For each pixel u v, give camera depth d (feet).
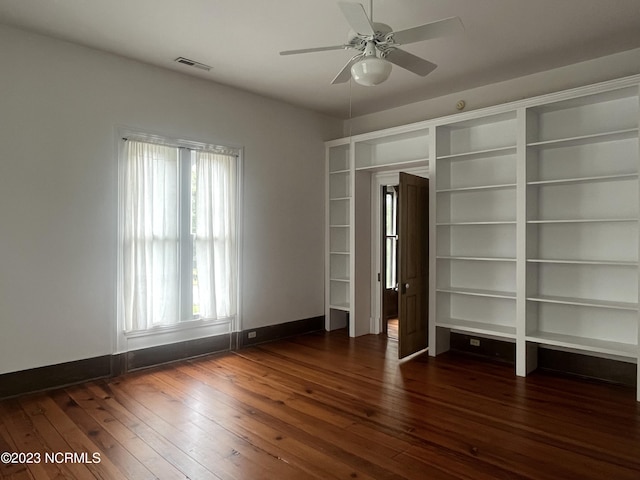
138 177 13.62
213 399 11.45
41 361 11.91
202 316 15.34
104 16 10.75
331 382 12.80
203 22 11.05
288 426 9.85
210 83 15.47
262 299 17.31
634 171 12.46
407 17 10.73
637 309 11.43
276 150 17.70
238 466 8.16
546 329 14.10
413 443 9.06
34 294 11.77
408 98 17.29
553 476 7.84
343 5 7.53
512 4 10.13
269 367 14.25
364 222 18.88
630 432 9.55
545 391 12.05
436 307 15.61
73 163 12.39
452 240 16.39
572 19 10.87
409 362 14.85
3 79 11.21
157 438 9.25
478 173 15.69
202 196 15.21
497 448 8.86
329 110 19.04
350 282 18.52
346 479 7.72
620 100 12.67
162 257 14.23
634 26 11.24
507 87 15.19
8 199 11.33
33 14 10.66
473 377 13.26
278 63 13.75
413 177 15.65
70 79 12.32
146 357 14.06
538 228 14.20
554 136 13.88
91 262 12.76
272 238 17.61
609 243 12.91
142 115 13.75
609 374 12.91
